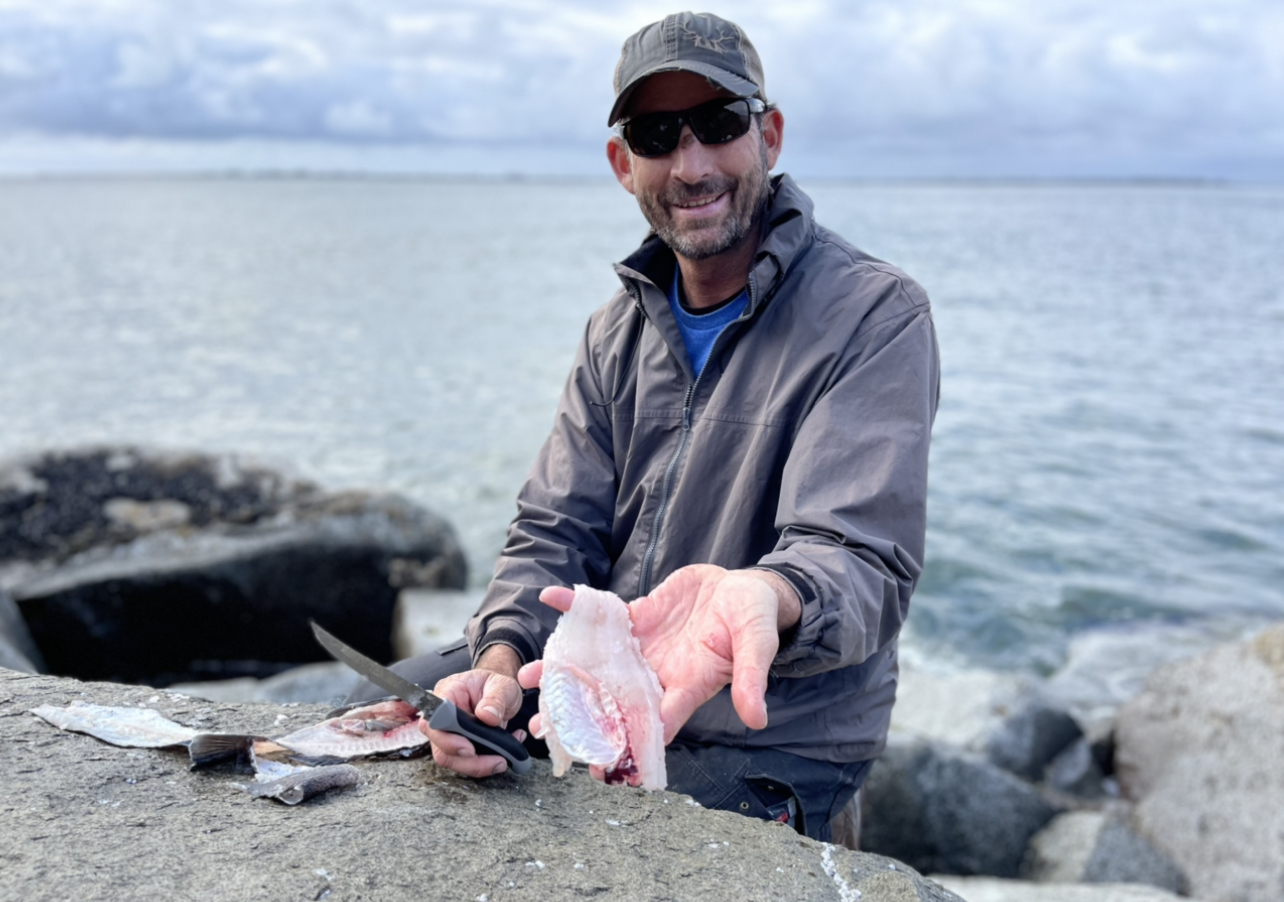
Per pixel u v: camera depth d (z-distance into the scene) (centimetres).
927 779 499
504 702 208
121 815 178
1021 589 956
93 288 3519
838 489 214
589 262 5056
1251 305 3186
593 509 269
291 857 167
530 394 1788
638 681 187
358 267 4606
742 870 180
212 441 1427
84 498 796
